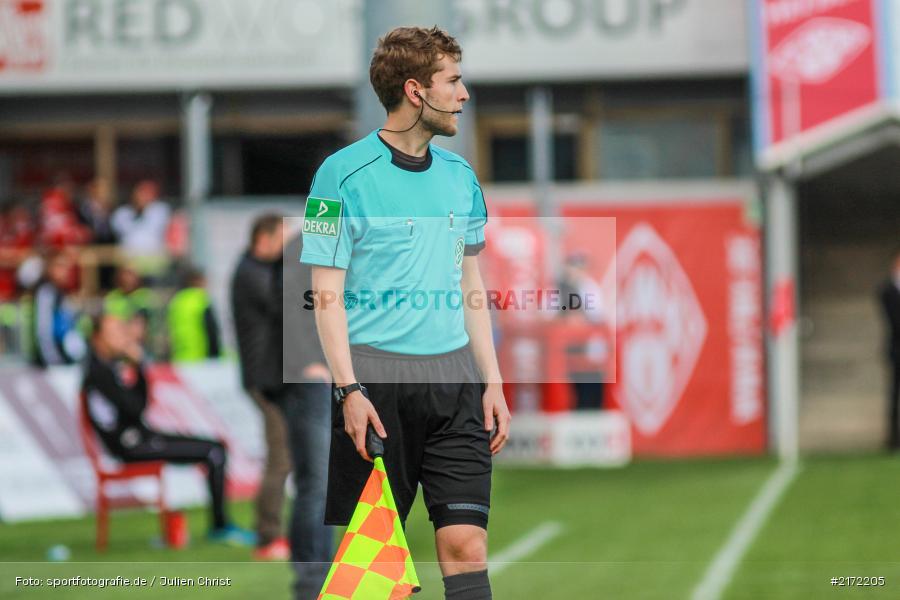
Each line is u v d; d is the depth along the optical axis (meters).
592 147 64.62
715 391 60.16
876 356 61.19
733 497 43.12
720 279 60.41
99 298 57.66
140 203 61.22
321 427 24.06
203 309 48.59
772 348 59.84
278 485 32.91
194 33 61.97
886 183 60.66
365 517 15.78
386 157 16.36
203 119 63.16
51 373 44.03
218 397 46.62
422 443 16.33
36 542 37.09
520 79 61.47
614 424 56.25
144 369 36.50
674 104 64.44
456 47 16.52
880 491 43.50
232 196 65.25
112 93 65.38
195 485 45.16
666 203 60.38
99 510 36.03
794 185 59.88
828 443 61.31
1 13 62.34
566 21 61.31
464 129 33.78
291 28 61.69
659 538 34.62
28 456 43.47
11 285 60.22
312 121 65.38
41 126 66.81
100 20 62.16
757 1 59.34
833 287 61.31
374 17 34.50
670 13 61.12
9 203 65.69
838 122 58.62
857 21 58.31
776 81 59.09
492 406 16.72
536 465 55.53
